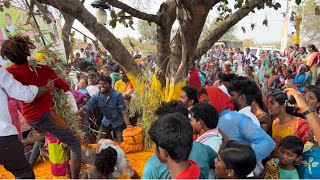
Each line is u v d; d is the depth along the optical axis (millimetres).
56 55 4203
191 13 4980
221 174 2324
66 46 5422
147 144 6008
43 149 5477
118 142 6340
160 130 1996
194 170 2008
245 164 2227
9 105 3500
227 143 2432
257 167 3084
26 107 3777
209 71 12844
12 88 3312
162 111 3223
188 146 1986
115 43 5172
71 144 4133
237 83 3600
